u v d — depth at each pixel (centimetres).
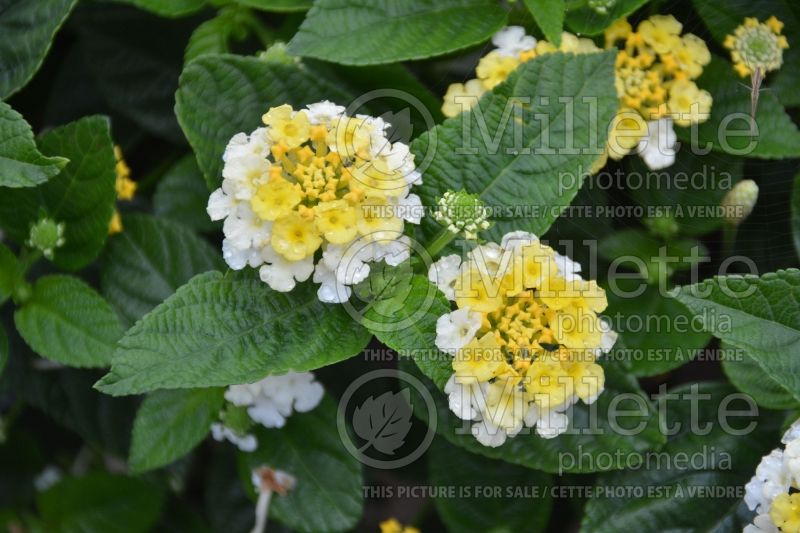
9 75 36
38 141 35
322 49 34
